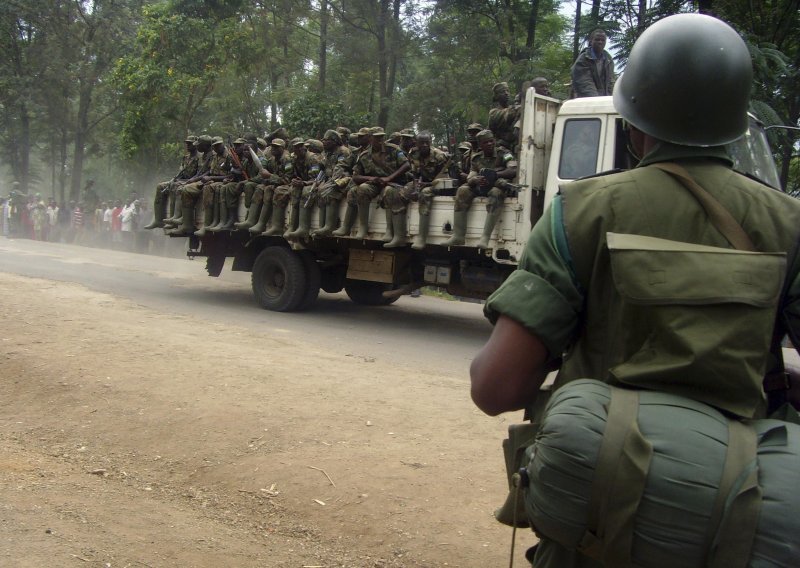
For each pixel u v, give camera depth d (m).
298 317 10.42
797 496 1.35
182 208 11.60
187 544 3.36
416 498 3.76
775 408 1.69
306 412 4.96
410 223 9.07
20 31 32.75
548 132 8.23
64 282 11.41
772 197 1.63
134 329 7.46
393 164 9.25
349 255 10.17
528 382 1.64
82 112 32.94
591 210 1.63
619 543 1.40
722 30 1.68
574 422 1.45
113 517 3.57
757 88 10.41
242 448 4.41
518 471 1.71
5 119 34.19
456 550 3.33
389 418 4.94
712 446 1.39
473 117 17.98
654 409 1.44
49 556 3.08
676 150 1.67
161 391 5.32
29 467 4.20
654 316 1.49
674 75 1.64
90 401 5.21
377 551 3.37
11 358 6.04
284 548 3.41
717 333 1.44
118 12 32.06
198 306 10.74
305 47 25.38
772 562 1.33
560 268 1.63
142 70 21.83
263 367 6.08
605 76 8.93
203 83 21.91
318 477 3.99
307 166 10.20
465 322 10.94
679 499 1.36
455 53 18.31
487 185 8.20
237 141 11.19
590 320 1.64
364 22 19.81
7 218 27.75
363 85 21.41
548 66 19.17
